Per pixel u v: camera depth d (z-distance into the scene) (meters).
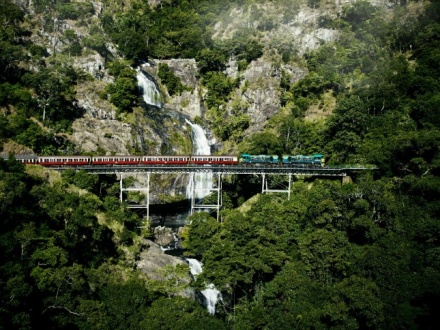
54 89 165.38
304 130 175.12
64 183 121.44
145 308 87.44
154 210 162.38
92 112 177.75
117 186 142.62
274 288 95.12
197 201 170.38
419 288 92.75
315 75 193.88
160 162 149.00
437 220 105.25
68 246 94.00
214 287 102.69
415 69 176.50
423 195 116.50
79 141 165.50
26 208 91.75
